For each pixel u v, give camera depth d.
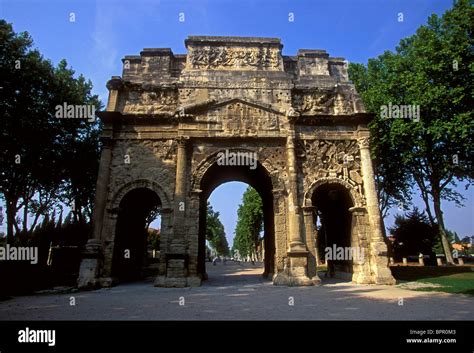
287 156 29.62
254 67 32.41
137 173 28.97
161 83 31.39
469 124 29.77
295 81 32.41
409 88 35.34
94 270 25.42
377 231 27.58
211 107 30.22
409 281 27.50
